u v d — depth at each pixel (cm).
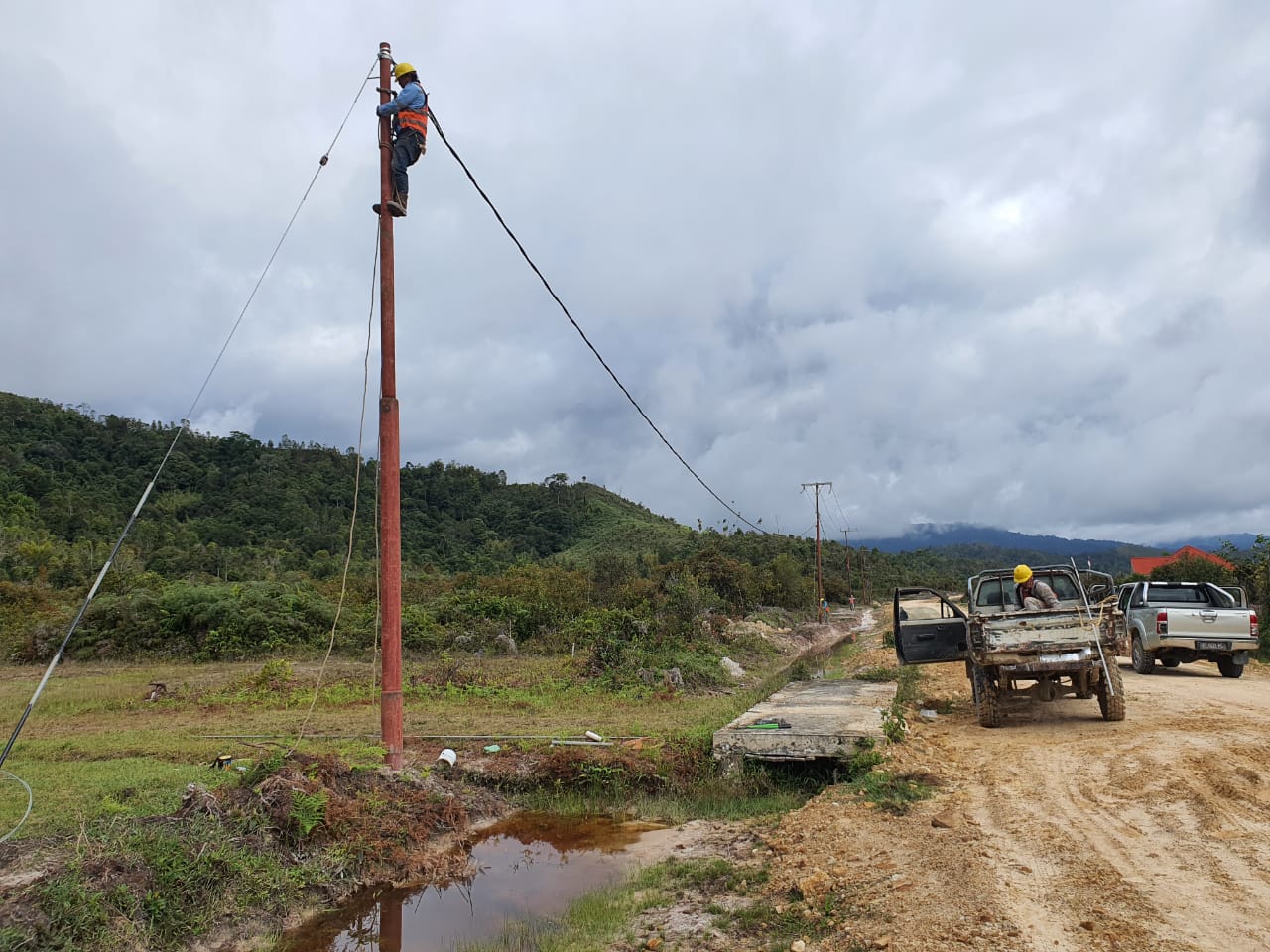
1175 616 1555
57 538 5066
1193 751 818
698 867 657
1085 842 578
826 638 4300
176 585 2952
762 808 835
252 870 625
